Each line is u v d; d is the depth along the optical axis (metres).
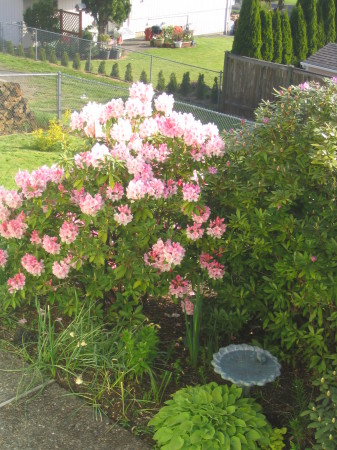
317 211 4.37
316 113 4.54
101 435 3.73
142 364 4.13
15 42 24.31
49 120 12.59
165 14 31.08
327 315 4.16
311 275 3.86
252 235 4.40
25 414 3.88
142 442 3.69
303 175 4.43
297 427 3.73
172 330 4.98
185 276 4.75
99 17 25.33
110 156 4.32
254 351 3.97
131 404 4.02
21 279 4.62
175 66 24.38
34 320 4.87
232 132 4.87
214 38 32.28
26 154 10.53
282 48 19.00
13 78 19.73
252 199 4.44
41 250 4.67
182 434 3.43
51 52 23.09
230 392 3.81
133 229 4.43
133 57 25.11
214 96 19.67
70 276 4.78
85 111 4.61
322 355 4.01
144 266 4.48
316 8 19.75
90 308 4.61
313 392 4.20
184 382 4.28
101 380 4.24
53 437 3.70
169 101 4.81
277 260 4.41
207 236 4.67
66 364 4.26
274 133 4.54
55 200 4.54
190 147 4.61
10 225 4.62
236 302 4.47
